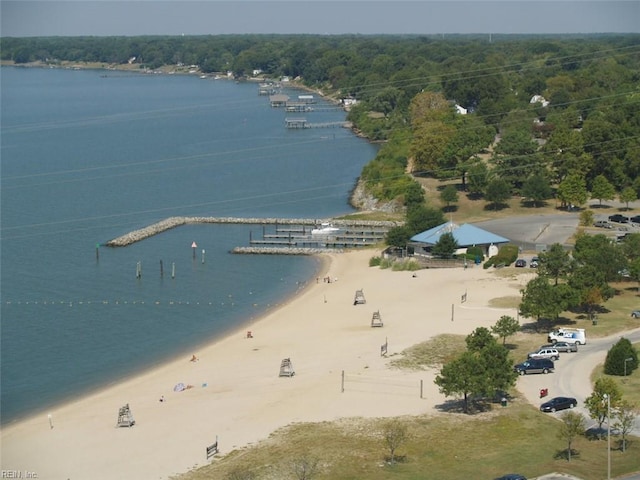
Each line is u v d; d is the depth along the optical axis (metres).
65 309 178.62
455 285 181.12
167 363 148.00
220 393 129.50
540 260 175.00
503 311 161.88
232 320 171.00
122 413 119.12
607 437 104.44
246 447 108.19
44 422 122.75
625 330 149.75
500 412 116.12
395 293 179.38
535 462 100.12
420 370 133.50
